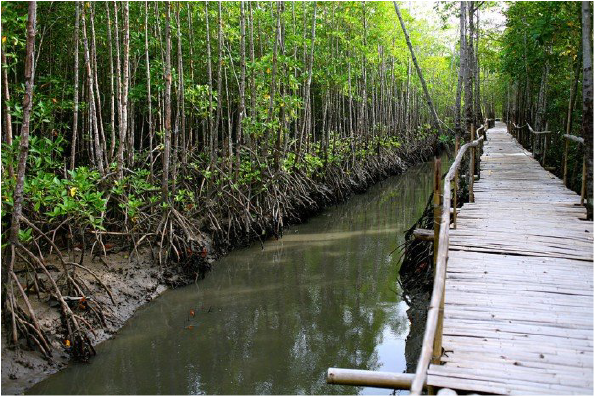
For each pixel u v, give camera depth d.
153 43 12.32
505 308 4.85
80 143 13.66
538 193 10.48
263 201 12.49
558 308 4.82
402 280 9.02
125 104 8.95
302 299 8.39
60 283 6.96
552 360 3.86
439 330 3.75
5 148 6.44
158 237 9.19
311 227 13.64
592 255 6.37
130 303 7.75
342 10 18.98
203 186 12.13
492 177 12.70
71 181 7.32
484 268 6.01
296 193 14.00
